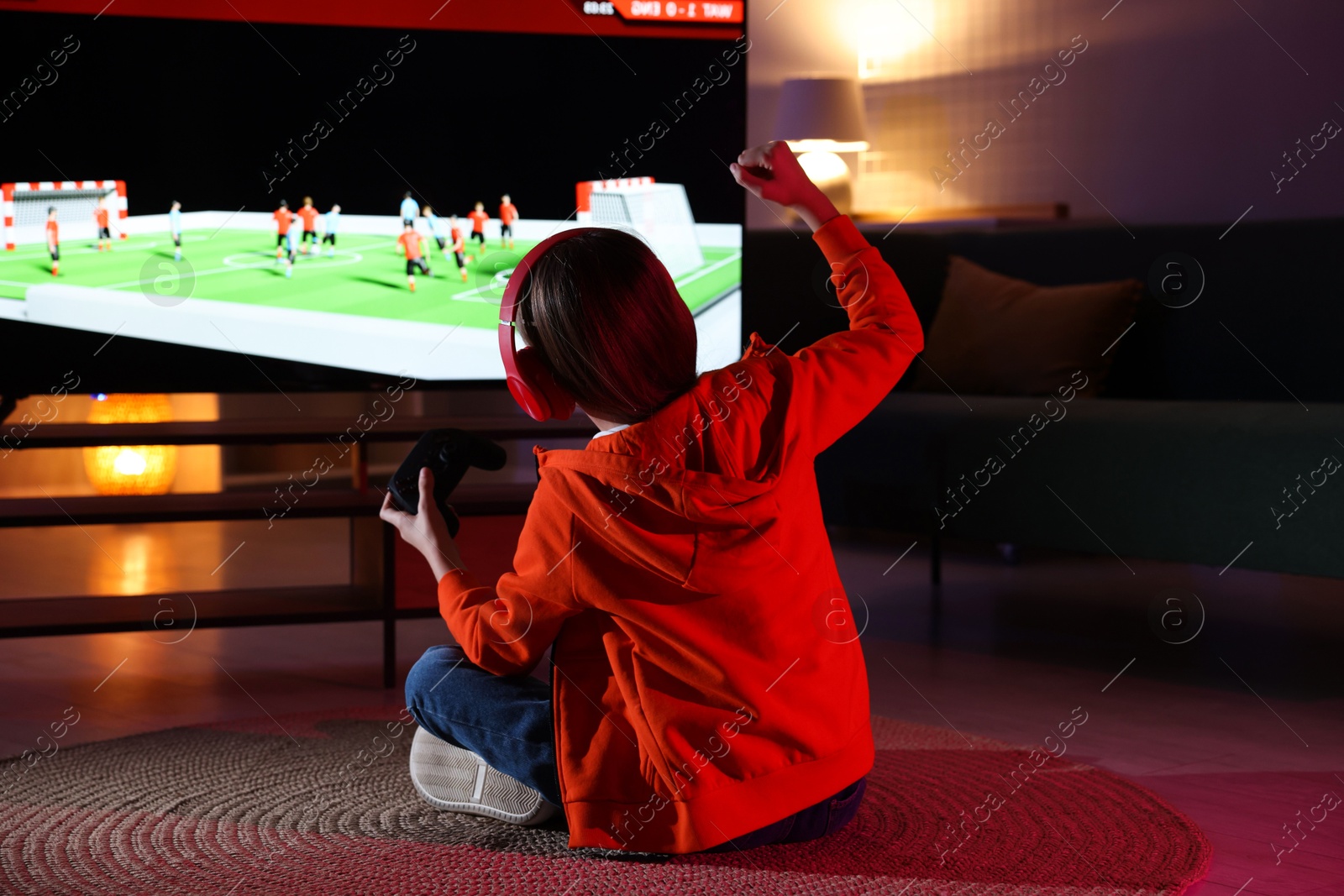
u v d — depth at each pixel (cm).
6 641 263
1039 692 217
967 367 304
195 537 374
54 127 235
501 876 129
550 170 262
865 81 400
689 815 121
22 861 135
